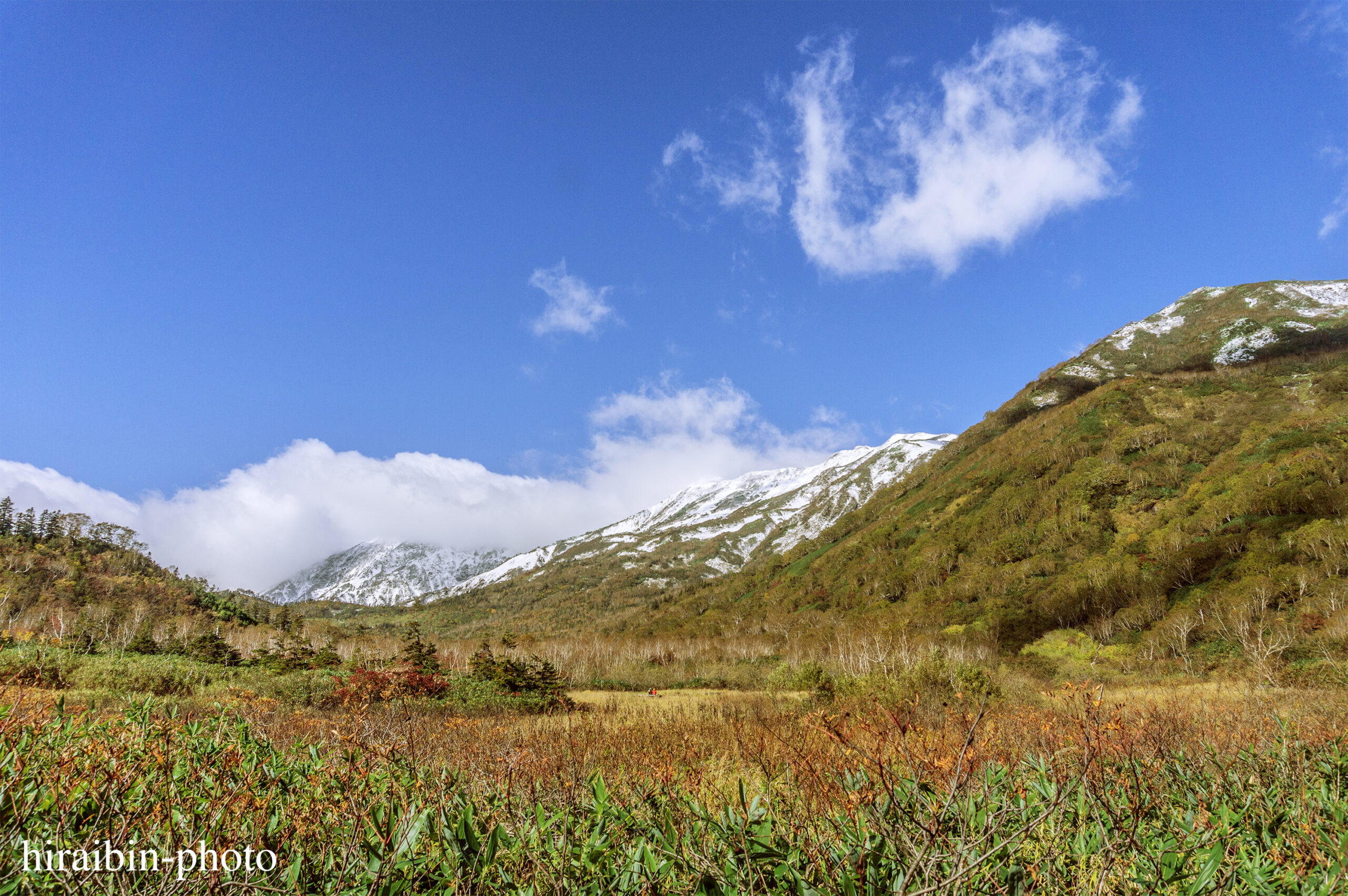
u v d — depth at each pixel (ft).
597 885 9.06
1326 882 8.48
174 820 9.86
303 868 9.18
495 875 9.37
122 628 123.03
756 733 21.59
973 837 9.17
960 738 15.55
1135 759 13.85
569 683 127.75
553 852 9.89
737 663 178.29
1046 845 9.62
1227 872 9.14
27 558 259.60
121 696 43.27
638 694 109.19
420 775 12.26
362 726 15.20
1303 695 39.52
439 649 217.36
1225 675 89.81
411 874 8.95
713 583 537.65
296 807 10.88
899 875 8.39
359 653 108.88
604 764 18.85
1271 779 15.08
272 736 19.22
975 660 107.24
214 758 13.25
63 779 10.80
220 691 56.29
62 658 58.59
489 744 20.53
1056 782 11.16
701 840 9.91
